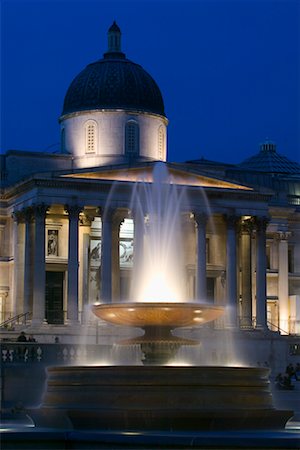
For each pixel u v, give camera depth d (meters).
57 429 41.28
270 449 31.67
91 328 90.50
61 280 97.62
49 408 41.97
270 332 96.06
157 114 106.31
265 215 98.31
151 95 106.62
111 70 106.06
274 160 133.50
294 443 31.67
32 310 91.38
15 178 102.06
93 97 104.81
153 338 48.03
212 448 31.88
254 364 93.44
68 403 41.69
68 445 33.84
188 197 95.50
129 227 100.38
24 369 65.62
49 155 103.38
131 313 47.06
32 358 67.62
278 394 70.88
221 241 102.25
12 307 97.50
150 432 38.34
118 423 40.34
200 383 41.00
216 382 41.19
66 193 91.56
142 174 94.94
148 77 108.00
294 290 111.19
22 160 102.56
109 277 91.69
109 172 93.38
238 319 97.00
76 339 89.31
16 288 95.69
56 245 97.31
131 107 104.56
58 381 42.31
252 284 103.56
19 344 67.31
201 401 40.72
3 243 99.81
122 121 104.25
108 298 91.31
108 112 104.00
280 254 108.94
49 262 96.31
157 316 46.88
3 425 47.53
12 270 98.38
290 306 108.62
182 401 40.56
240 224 100.56
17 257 95.94
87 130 104.62
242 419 40.91
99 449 33.09
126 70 106.50
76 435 33.59
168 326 48.00
